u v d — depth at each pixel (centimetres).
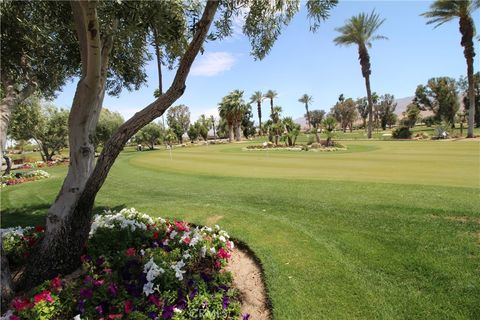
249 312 348
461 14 2886
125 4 361
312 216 620
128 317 302
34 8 508
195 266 422
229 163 1608
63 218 391
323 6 418
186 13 478
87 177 408
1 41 491
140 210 741
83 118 394
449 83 5756
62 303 315
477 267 387
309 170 1213
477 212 540
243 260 479
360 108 9206
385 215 578
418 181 858
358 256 439
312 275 398
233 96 5328
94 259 402
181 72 368
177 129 6200
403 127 3766
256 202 750
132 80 682
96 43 351
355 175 1027
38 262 385
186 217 668
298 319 322
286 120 3384
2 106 429
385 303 337
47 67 606
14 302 314
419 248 445
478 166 1125
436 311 320
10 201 973
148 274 342
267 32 506
